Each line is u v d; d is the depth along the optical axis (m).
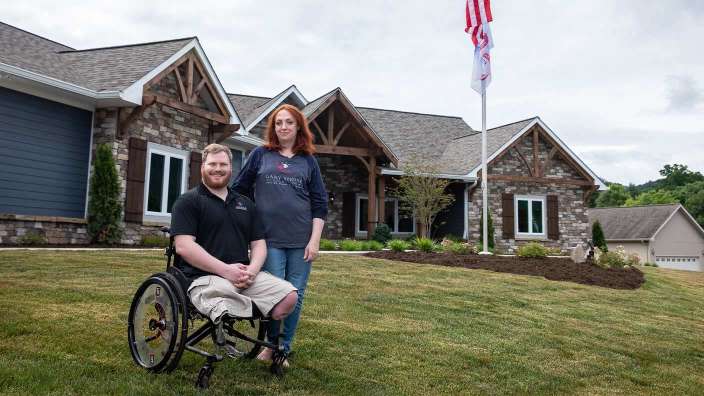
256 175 3.97
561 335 5.98
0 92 10.22
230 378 3.50
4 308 4.67
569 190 21.39
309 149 4.04
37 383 3.04
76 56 13.21
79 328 4.29
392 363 4.29
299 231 3.86
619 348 5.72
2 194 10.25
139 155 12.14
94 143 11.78
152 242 11.90
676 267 34.03
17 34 12.72
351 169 19.61
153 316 3.52
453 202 20.66
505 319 6.50
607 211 38.44
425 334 5.34
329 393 3.43
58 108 11.18
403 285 8.24
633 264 15.43
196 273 3.45
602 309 7.93
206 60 13.31
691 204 51.94
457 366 4.43
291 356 4.13
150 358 3.45
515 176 20.16
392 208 20.64
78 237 11.30
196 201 3.49
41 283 5.92
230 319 3.37
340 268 9.53
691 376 5.05
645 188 81.31
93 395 2.98
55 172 11.12
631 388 4.47
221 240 3.51
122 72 11.88
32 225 10.54
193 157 13.77
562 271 11.17
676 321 7.75
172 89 13.30
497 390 3.97
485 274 10.20
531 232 20.72
